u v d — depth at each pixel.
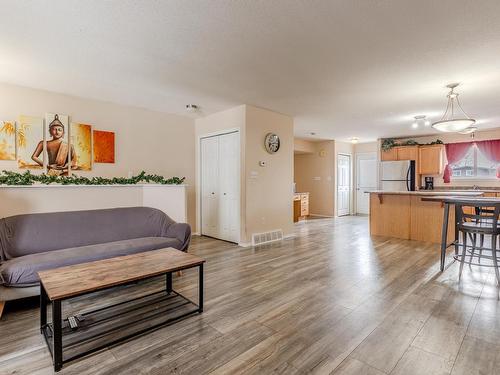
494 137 6.47
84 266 2.18
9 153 3.67
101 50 2.72
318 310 2.35
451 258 3.88
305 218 8.18
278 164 5.21
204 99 4.34
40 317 2.08
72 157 4.14
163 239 3.26
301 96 4.16
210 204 5.41
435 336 1.95
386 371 1.60
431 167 7.03
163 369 1.63
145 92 4.00
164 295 2.67
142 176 4.18
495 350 1.78
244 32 2.39
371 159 8.82
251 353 1.77
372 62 2.97
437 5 2.00
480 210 3.94
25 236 2.82
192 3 2.00
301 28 2.32
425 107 4.72
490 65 3.03
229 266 3.56
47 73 3.30
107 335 1.98
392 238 5.28
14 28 2.32
